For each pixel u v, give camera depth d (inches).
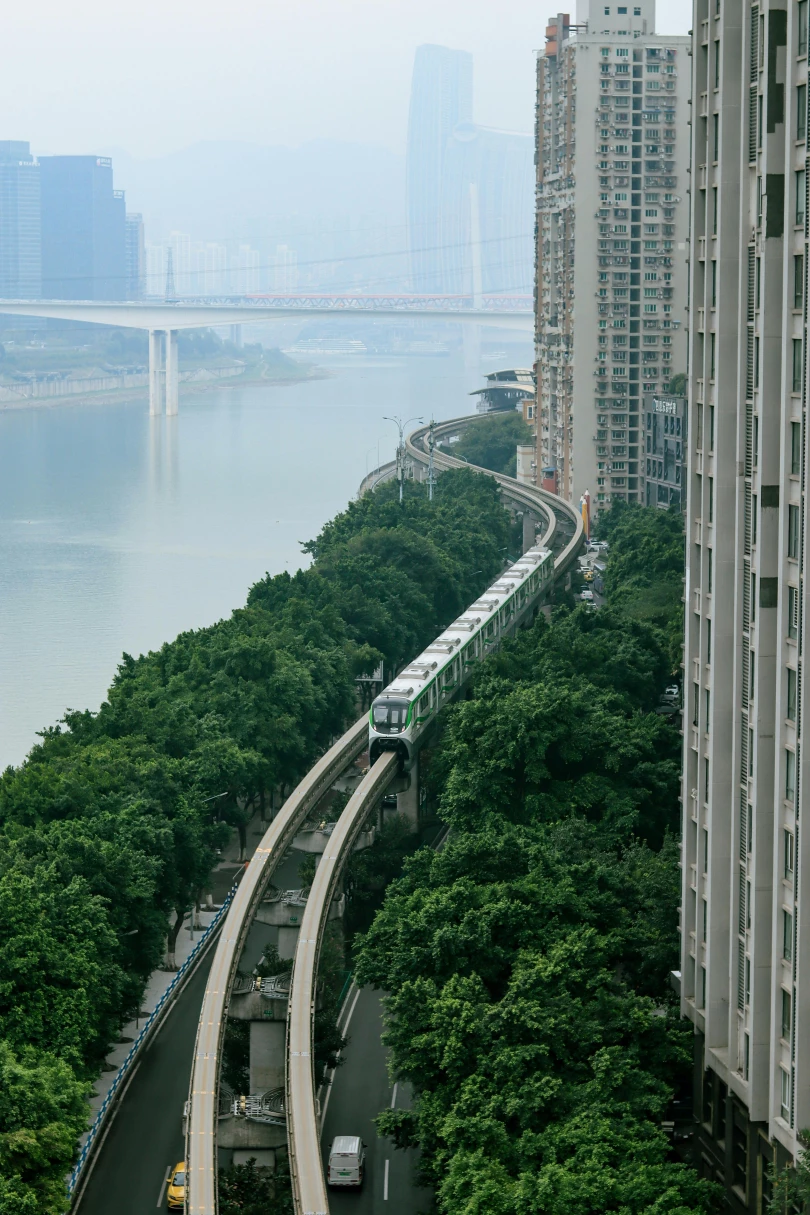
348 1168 4188.0
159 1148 4490.7
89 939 4488.2
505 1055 3636.8
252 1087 4707.2
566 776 5713.6
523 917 4143.7
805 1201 3083.2
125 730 6520.7
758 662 3467.0
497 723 5634.8
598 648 7032.5
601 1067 3619.6
